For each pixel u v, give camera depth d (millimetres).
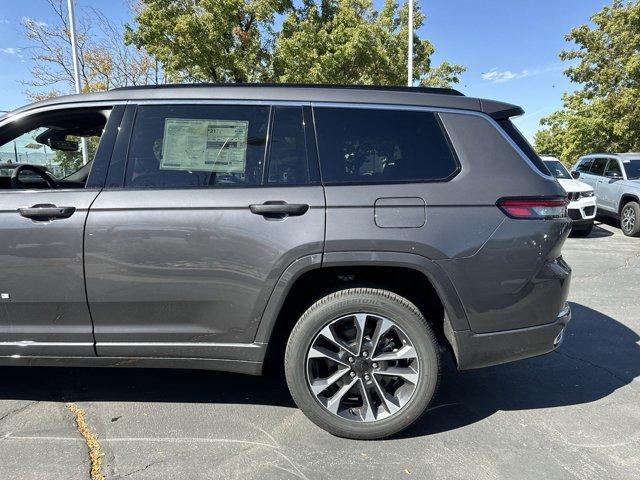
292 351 2643
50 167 4316
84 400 3146
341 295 2607
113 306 2666
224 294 2627
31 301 2676
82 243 2611
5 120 2889
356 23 18281
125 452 2568
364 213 2555
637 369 3666
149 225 2598
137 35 18141
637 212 10250
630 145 20172
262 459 2518
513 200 2611
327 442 2680
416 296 2822
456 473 2408
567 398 3211
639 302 5445
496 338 2645
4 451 2557
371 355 2652
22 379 3438
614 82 20109
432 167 2666
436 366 2629
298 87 2816
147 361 2748
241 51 18594
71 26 14680
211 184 2672
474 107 2777
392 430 2660
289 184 2637
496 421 2914
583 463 2490
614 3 20109
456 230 2557
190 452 2572
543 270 2635
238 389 3316
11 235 2627
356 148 2695
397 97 2779
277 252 2561
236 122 2738
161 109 2783
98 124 3514
